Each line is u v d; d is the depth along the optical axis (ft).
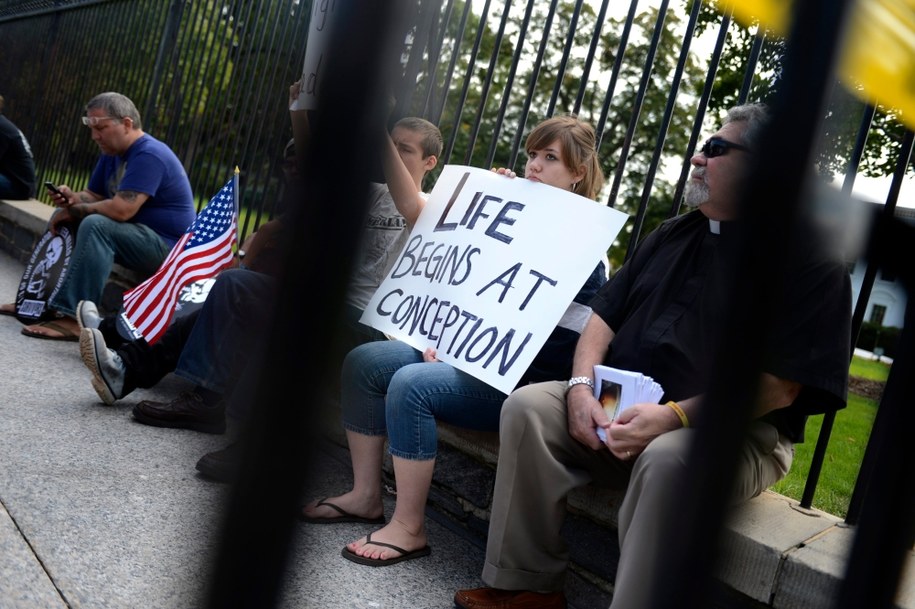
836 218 4.25
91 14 23.68
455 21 12.63
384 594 7.78
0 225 23.70
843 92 3.80
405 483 8.61
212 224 12.53
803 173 2.48
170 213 15.90
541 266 9.01
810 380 6.77
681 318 7.80
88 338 11.25
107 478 9.05
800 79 2.44
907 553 3.82
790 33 2.47
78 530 7.69
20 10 27.99
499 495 7.59
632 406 7.19
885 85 3.16
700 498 2.68
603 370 7.55
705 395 2.66
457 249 9.65
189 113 18.25
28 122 26.13
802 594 6.70
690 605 2.74
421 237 10.12
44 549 7.20
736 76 22.21
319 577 7.84
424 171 11.14
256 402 2.69
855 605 3.86
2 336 14.67
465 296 9.25
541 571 7.64
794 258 2.54
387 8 2.54
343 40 2.57
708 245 8.00
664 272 8.18
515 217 9.43
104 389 11.46
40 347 14.46
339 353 2.70
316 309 2.65
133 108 15.74
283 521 2.71
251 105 16.19
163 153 15.79
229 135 16.69
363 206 2.63
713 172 7.66
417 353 9.52
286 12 15.48
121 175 16.16
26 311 15.44
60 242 15.62
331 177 2.61
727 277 2.62
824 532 7.41
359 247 2.65
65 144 23.82
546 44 11.09
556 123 9.53
